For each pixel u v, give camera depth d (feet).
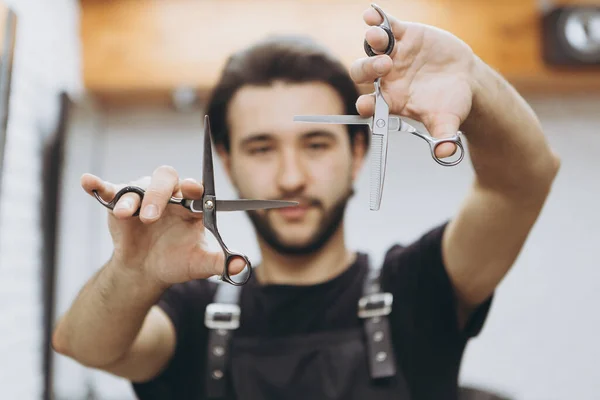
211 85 9.06
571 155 9.96
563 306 9.77
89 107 9.14
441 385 4.22
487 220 3.74
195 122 9.94
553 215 9.92
